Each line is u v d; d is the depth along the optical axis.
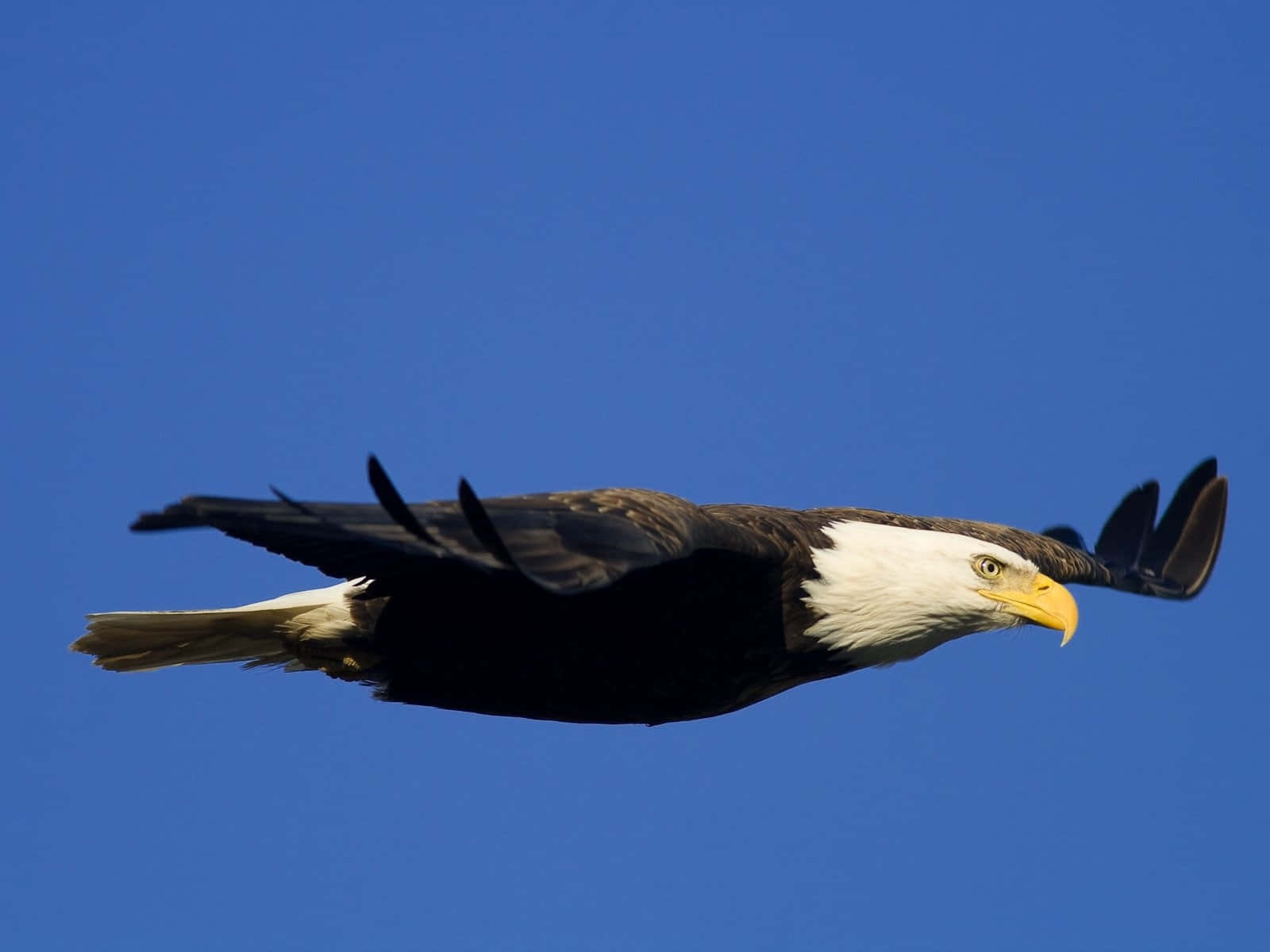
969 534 16.20
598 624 12.85
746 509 13.92
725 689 13.45
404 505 8.84
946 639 14.09
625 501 11.30
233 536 11.09
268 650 14.10
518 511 10.70
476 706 13.44
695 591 12.96
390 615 12.97
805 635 13.55
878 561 13.82
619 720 13.60
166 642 13.94
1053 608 14.10
